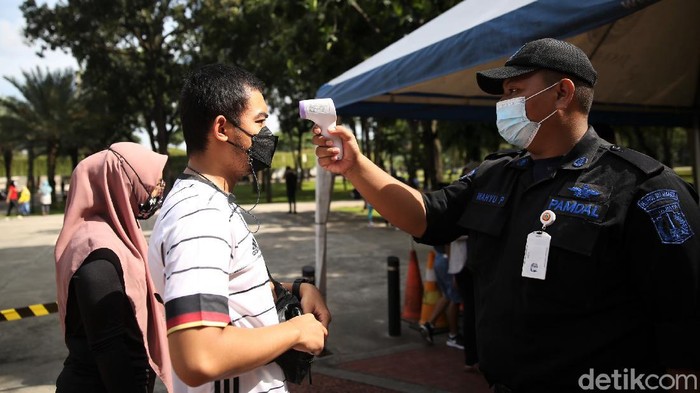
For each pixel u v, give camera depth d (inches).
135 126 1384.1
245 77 63.0
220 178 62.3
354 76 187.0
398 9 363.6
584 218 64.6
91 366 79.8
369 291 312.7
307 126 1414.9
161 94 1113.4
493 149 537.3
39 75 1353.3
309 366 61.8
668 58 191.2
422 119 240.1
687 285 60.0
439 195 83.2
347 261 408.5
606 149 68.4
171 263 52.9
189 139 62.2
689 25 170.7
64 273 78.4
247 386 58.3
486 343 72.9
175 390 62.8
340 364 195.8
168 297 51.4
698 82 214.5
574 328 65.0
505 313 70.1
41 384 182.2
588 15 101.0
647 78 208.2
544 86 70.4
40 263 422.6
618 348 64.4
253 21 877.8
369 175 76.6
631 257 63.2
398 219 79.3
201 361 49.0
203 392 57.5
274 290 70.7
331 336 229.6
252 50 917.8
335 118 73.2
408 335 230.4
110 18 968.9
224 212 57.2
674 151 1385.3
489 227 73.9
